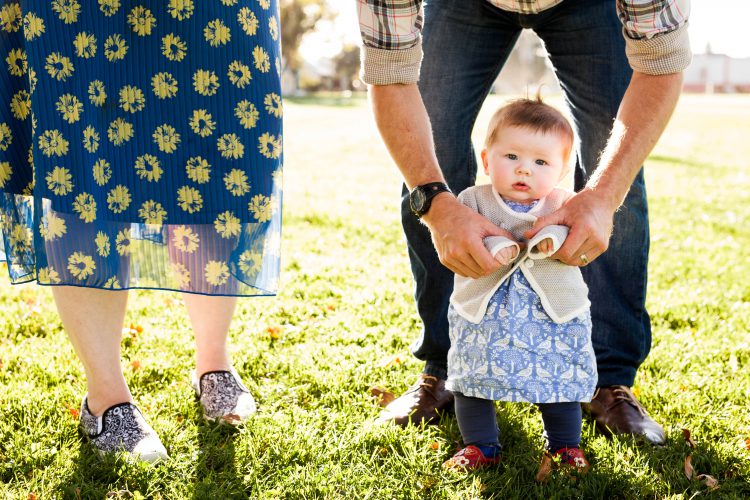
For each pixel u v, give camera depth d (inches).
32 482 80.6
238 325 131.8
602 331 101.9
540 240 77.9
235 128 87.6
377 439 91.4
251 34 87.5
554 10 95.5
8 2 87.0
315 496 80.7
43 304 140.9
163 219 87.3
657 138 82.3
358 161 430.9
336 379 109.0
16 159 90.0
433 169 81.4
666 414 101.9
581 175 101.3
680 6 80.0
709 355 123.9
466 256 77.3
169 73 85.5
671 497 80.8
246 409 98.0
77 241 86.0
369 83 83.7
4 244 95.1
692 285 175.3
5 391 101.2
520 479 84.6
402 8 79.2
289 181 337.4
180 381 108.3
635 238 99.1
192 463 86.5
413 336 129.3
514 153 88.2
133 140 86.1
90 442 89.7
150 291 150.2
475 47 99.7
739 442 93.7
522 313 84.4
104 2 83.7
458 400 90.0
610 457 88.8
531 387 83.4
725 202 320.8
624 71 95.4
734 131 747.4
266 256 92.6
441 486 82.7
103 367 90.9
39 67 83.6
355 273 171.6
